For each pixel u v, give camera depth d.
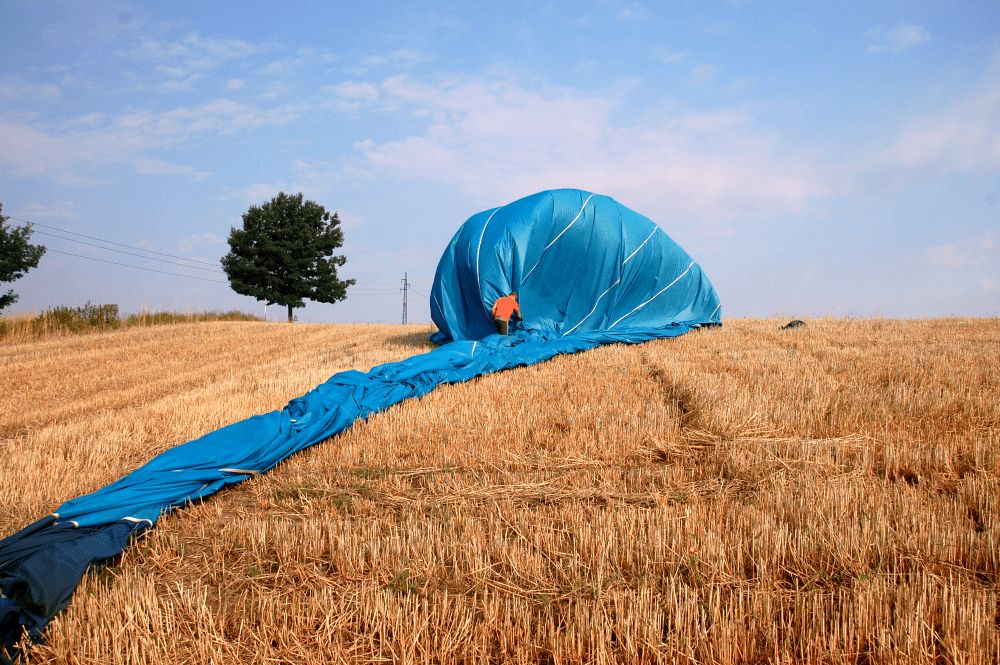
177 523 6.10
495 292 16.00
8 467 7.74
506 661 3.97
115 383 14.80
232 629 4.40
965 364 11.48
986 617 3.93
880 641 3.83
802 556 4.86
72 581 4.71
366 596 4.57
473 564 4.96
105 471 7.61
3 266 39.03
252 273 50.59
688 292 19.92
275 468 7.60
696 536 5.22
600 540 5.13
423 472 7.20
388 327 26.48
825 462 6.86
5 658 4.21
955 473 6.44
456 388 11.24
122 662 4.06
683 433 8.12
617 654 3.97
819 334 16.81
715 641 3.94
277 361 17.02
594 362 13.38
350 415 9.00
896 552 4.82
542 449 7.78
